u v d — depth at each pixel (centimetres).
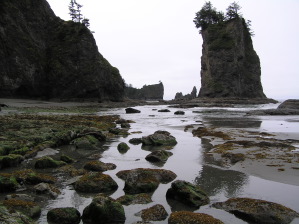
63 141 1803
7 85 6144
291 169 1197
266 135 2180
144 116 4162
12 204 773
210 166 1281
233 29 10969
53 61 7369
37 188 939
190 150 1645
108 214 747
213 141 1945
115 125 2838
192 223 712
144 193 931
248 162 1324
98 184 974
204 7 12669
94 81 7588
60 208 768
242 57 11138
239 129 2547
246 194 932
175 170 1227
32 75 6725
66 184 1040
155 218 760
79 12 8994
